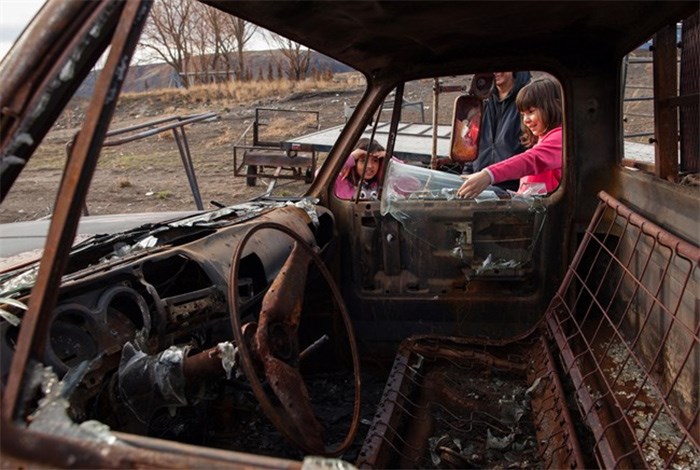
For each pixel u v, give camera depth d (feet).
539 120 10.09
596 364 7.23
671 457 5.49
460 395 8.35
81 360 5.82
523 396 8.17
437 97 13.15
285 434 5.53
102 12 4.14
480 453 7.36
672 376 6.71
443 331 10.02
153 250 7.15
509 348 9.04
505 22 7.54
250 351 5.90
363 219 10.02
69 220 3.92
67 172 3.90
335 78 72.90
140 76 112.88
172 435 6.86
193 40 93.66
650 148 11.24
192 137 51.24
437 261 9.86
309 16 6.92
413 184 10.14
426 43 8.58
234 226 8.15
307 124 49.21
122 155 47.06
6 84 4.18
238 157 43.42
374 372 10.30
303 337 10.34
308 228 9.24
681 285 6.42
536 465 7.04
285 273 6.43
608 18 7.34
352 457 7.89
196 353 6.49
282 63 90.43
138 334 6.30
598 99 9.22
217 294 7.04
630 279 8.24
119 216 12.67
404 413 7.88
